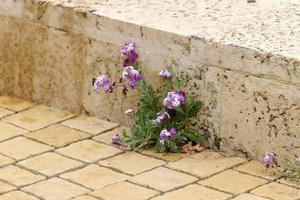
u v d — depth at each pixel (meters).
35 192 5.36
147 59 6.09
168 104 5.81
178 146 5.90
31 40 6.70
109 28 6.23
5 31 6.84
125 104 6.26
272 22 6.14
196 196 5.27
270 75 5.55
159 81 6.05
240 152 5.79
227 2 6.58
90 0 6.62
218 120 5.84
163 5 6.52
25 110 6.64
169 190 5.35
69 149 5.95
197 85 5.89
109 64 6.29
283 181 5.45
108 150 5.92
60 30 6.50
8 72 6.89
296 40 5.77
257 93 5.62
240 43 5.70
